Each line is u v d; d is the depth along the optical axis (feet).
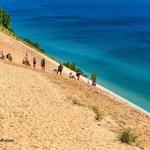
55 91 102.89
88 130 75.20
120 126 85.46
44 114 79.10
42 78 117.08
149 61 337.52
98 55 355.56
